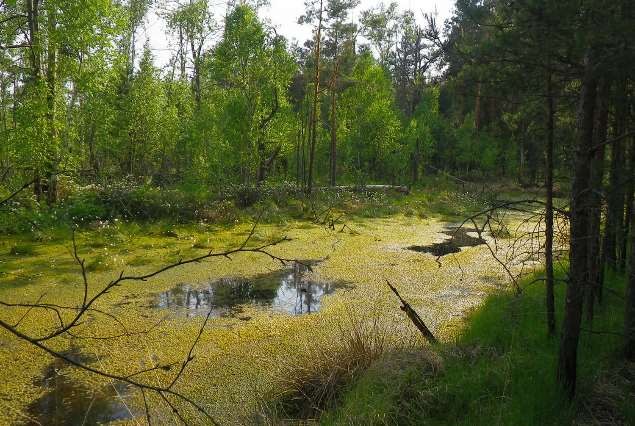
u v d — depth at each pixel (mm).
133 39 24250
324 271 9906
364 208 17969
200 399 4996
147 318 7109
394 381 4535
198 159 18312
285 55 19531
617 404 4164
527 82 5129
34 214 10734
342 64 23266
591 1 3885
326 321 7168
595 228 5469
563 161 6375
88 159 19094
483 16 5211
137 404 4895
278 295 8352
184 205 14406
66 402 4898
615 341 5324
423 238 13633
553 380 4312
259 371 5574
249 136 18766
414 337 6336
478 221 16766
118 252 10492
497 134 6824
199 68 25547
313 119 19531
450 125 29672
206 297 8117
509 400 4094
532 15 4328
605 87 4980
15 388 5117
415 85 33719
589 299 5707
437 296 8453
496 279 9531
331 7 19406
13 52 10797
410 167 29250
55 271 8961
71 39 12398
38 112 10273
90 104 15656
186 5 25422
